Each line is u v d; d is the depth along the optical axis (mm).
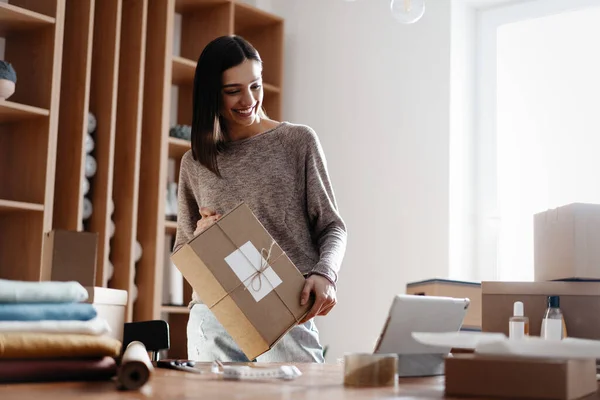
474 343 1006
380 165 4168
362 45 4328
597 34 3717
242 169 2104
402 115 4117
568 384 935
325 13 4512
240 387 1065
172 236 4234
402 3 2736
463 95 4027
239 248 1522
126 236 3721
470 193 4012
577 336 1910
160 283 3824
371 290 4109
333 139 4383
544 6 3896
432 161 3979
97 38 3793
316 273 1790
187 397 917
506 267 3895
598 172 3639
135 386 979
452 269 3875
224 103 2086
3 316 997
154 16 4043
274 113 4520
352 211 4246
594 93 3689
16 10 3338
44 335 1016
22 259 3447
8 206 3271
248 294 1515
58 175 3635
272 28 4594
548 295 1944
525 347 977
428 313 1268
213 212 2000
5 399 850
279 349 2066
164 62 3951
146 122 3967
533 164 3859
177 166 4371
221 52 2047
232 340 2066
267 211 2078
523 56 3949
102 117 3703
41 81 3510
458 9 4055
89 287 1276
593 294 1904
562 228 2094
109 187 3635
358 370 1119
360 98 4301
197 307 2135
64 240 1259
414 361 1312
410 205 4027
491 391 965
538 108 3869
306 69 4562
